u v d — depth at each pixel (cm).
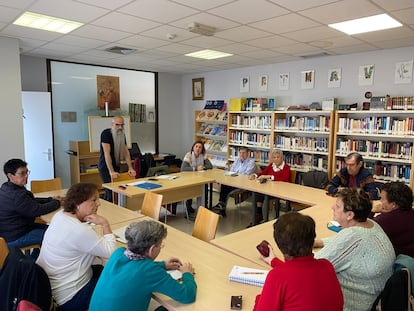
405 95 442
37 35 399
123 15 317
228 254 206
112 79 662
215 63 598
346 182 382
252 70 629
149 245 146
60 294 180
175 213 515
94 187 199
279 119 563
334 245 159
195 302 152
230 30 365
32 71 551
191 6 289
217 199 610
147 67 659
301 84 556
